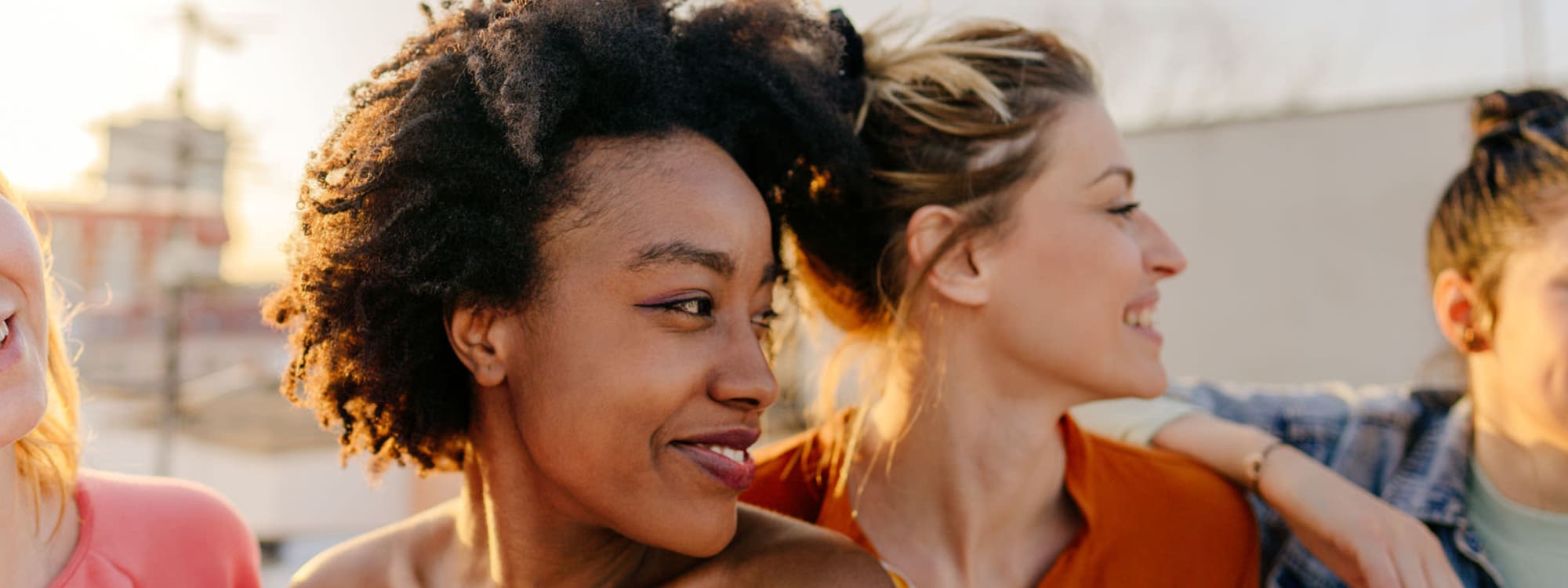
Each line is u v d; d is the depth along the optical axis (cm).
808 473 119
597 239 78
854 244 110
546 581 89
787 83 94
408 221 80
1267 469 117
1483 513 125
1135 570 112
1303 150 698
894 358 112
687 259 77
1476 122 126
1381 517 105
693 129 84
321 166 85
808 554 87
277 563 657
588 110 80
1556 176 111
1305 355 701
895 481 112
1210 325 731
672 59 84
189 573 109
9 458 95
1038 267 104
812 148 96
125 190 1353
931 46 111
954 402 109
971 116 105
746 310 83
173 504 112
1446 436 131
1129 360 106
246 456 984
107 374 1414
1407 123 670
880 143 110
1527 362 113
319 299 85
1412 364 674
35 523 98
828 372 120
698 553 82
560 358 79
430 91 81
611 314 78
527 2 81
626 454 79
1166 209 738
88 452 121
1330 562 109
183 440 1098
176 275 1306
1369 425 142
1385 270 681
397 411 90
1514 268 114
